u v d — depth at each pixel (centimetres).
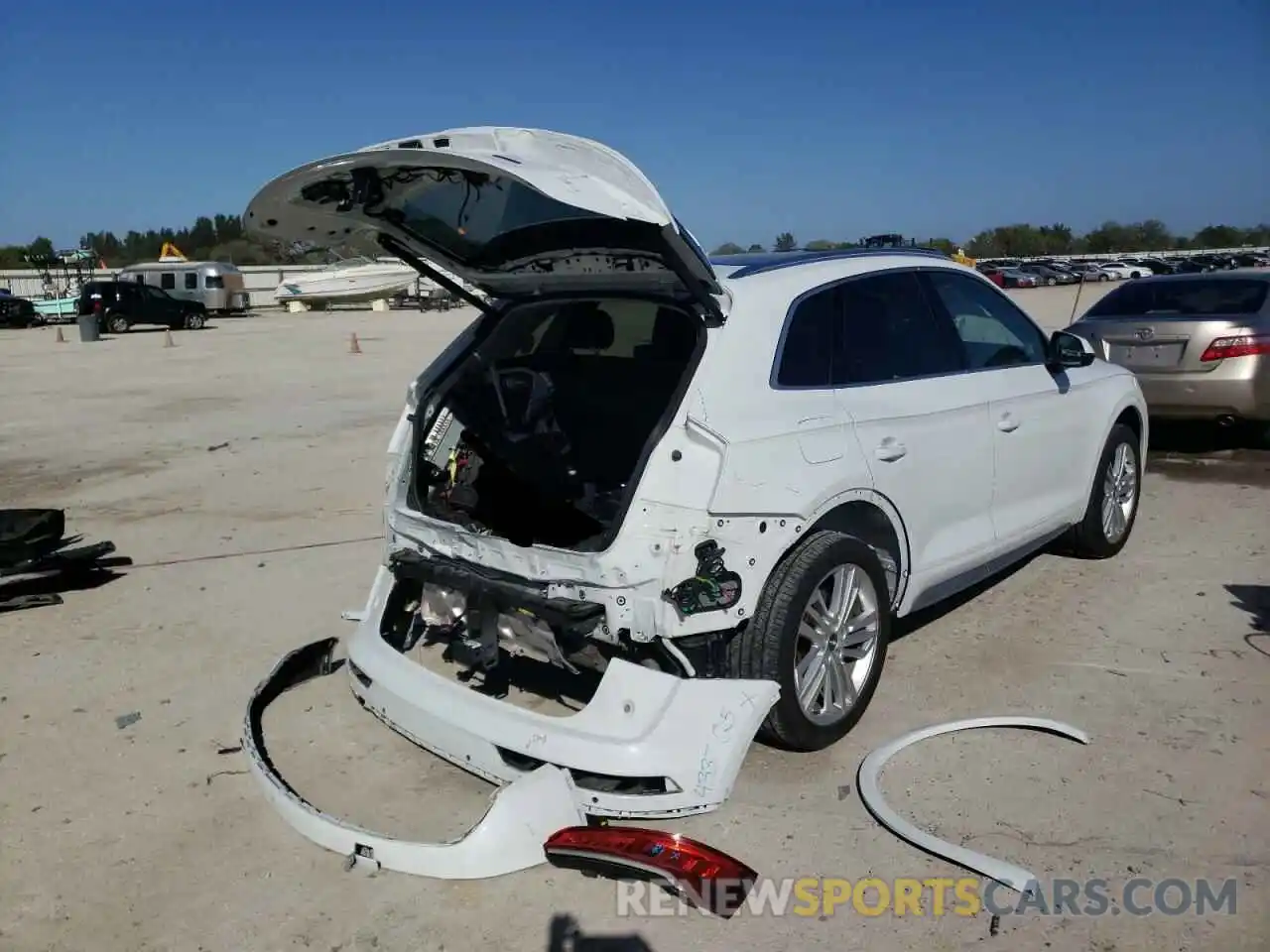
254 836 350
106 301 3316
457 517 397
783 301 386
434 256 405
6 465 1003
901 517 416
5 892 321
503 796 322
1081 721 409
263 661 500
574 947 290
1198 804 348
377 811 361
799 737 377
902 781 367
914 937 290
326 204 357
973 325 493
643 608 332
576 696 420
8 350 2628
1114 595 550
